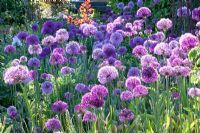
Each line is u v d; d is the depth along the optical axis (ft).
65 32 15.89
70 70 14.42
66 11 37.42
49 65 17.04
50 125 10.74
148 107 12.98
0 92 15.74
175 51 12.91
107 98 13.29
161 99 11.48
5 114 13.15
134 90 10.23
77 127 11.64
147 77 10.11
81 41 19.22
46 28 19.53
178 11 19.40
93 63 16.81
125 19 23.99
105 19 29.22
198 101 10.80
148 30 21.20
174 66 11.83
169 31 22.02
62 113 11.92
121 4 26.17
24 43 19.58
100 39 18.33
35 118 12.78
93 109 10.78
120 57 16.47
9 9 39.58
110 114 11.77
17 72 10.66
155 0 25.13
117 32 15.74
